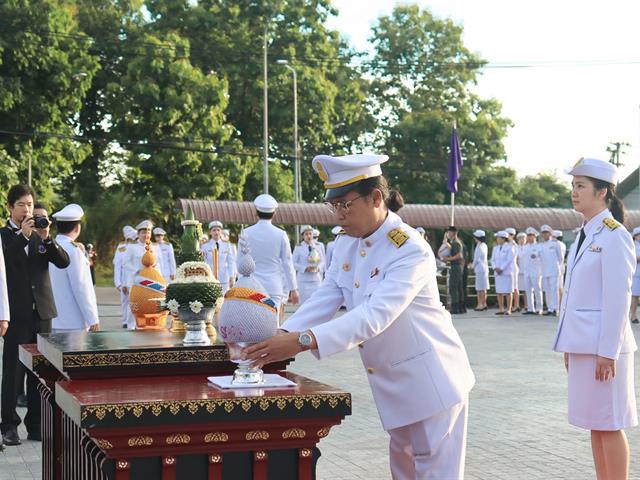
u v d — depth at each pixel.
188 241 4.64
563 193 67.69
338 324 3.54
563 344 5.41
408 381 3.84
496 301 27.17
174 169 38.72
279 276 13.01
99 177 42.53
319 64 44.53
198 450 3.31
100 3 41.31
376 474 6.62
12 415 7.55
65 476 4.72
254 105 42.62
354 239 4.07
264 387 3.53
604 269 5.23
